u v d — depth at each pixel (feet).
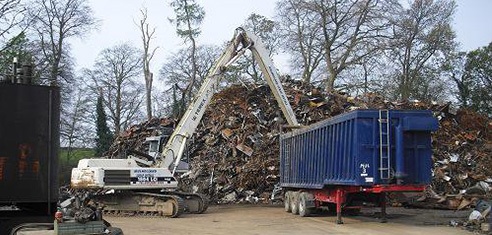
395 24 144.77
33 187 20.57
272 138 96.27
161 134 78.13
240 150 95.71
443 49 164.66
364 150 50.70
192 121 73.97
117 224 58.23
